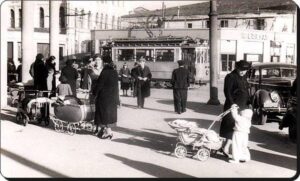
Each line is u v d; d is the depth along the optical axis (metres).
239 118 8.30
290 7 52.69
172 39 30.03
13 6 60.28
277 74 14.56
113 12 69.88
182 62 15.93
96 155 8.80
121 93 25.97
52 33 25.61
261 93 13.22
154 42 30.45
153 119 14.41
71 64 13.83
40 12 59.22
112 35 51.25
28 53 20.22
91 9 63.69
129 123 13.44
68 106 11.09
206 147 8.49
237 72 8.98
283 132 12.12
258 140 10.84
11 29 52.91
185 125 8.59
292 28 52.81
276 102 12.95
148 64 30.83
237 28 48.53
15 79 24.39
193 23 55.81
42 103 12.45
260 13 51.81
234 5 55.91
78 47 60.03
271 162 8.41
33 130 11.73
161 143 10.18
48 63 16.78
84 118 11.06
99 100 10.54
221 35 48.62
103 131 10.78
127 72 24.11
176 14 57.66
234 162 8.32
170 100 21.78
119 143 10.11
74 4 59.19
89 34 62.16
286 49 52.66
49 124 12.80
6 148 9.36
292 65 14.83
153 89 30.03
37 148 9.41
